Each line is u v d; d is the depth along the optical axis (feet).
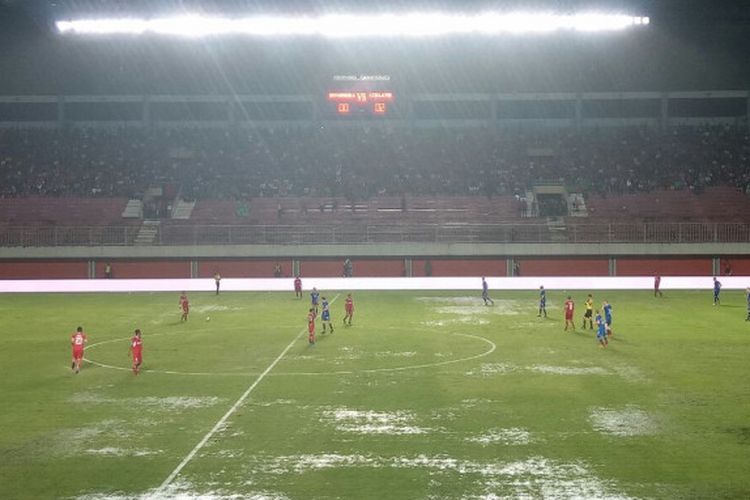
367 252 226.99
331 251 227.20
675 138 271.69
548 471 58.90
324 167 269.23
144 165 266.77
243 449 65.05
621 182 255.29
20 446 66.23
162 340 124.47
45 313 160.56
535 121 284.41
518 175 262.67
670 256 222.48
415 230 232.94
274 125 286.05
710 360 103.86
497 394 84.58
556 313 156.66
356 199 254.27
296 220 245.24
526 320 145.89
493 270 226.99
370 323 142.72
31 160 265.54
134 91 276.00
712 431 69.31
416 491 54.80
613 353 109.81
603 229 228.63
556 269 226.17
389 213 248.32
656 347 114.62
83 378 94.89
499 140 277.64
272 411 77.87
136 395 85.40
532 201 250.98
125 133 279.69
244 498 53.78
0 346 119.34
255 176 264.52
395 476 58.03
